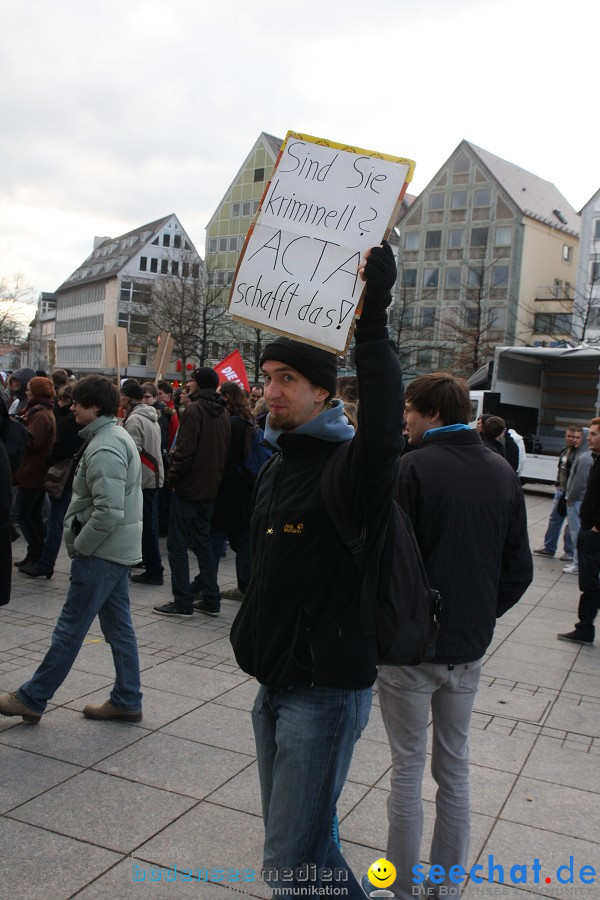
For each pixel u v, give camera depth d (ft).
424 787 12.80
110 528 13.76
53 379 35.78
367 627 7.56
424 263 195.93
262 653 7.85
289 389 7.95
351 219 7.92
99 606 14.20
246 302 8.17
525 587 10.18
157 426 26.02
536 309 188.75
